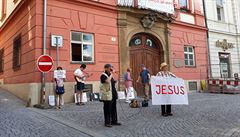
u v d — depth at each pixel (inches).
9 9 651.5
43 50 466.6
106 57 552.4
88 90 517.7
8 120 305.0
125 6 585.0
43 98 444.5
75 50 515.2
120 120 314.0
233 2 900.6
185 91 354.6
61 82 432.8
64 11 502.9
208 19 807.7
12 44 615.2
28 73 490.0
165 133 245.9
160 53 673.6
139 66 626.5
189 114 347.6
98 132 253.1
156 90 339.3
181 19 729.0
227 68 852.0
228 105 431.2
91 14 540.1
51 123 293.0
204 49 785.6
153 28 650.8
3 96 550.3
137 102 426.3
